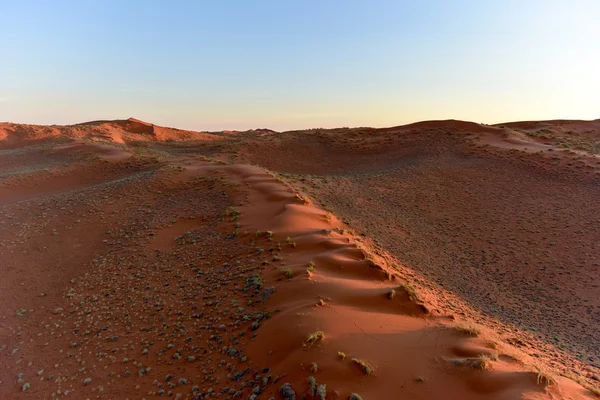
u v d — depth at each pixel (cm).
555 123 6266
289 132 6525
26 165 4256
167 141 7275
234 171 2684
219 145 5644
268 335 718
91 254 1558
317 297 825
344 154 4941
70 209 2108
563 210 2231
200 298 1036
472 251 1820
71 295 1214
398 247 1716
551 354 864
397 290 867
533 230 2025
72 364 852
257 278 1021
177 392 680
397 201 2575
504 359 609
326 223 1603
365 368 550
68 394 751
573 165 2923
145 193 2344
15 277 1373
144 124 8812
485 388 513
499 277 1551
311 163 4691
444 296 1190
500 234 2011
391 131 5678
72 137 6875
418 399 500
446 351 612
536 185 2695
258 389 590
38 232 1795
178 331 895
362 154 4825
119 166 3591
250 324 813
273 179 2355
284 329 704
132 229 1789
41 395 762
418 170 3366
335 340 630
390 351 609
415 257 1641
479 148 3803
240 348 739
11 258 1528
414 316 801
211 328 862
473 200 2544
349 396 505
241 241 1379
